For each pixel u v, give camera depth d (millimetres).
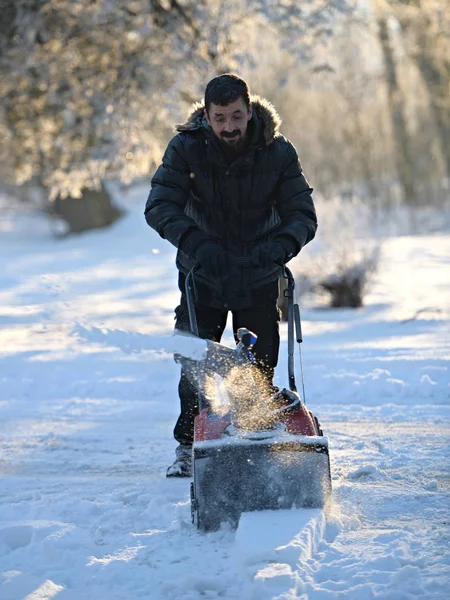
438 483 11031
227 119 10039
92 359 22641
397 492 10562
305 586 7602
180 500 10641
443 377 18891
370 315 32594
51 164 37375
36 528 9484
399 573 7746
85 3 31812
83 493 11359
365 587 7520
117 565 8508
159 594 7812
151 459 13422
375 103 108625
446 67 88312
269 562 8023
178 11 31453
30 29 31562
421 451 12844
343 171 104312
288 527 8633
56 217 95312
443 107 94625
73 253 72125
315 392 18125
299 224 10422
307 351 23406
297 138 98188
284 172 10641
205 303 11141
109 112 33375
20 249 78812
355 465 12086
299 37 31891
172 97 32656
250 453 9195
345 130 105125
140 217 93312
